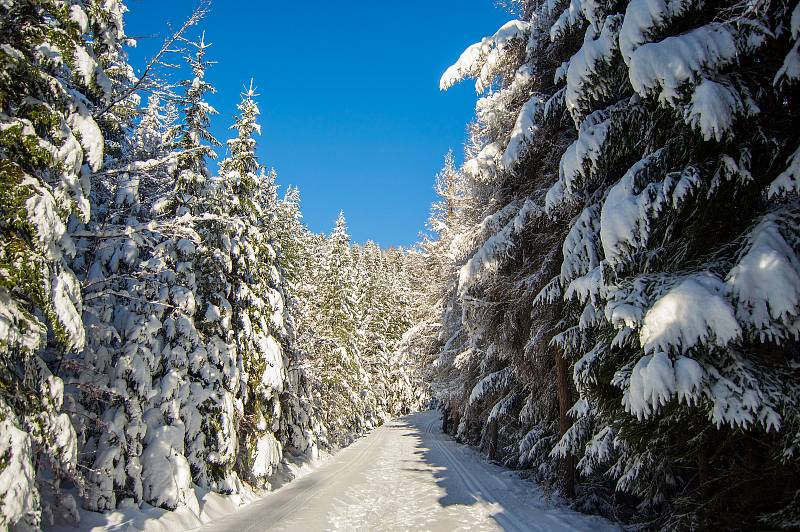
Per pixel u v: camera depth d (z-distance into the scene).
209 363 12.45
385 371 52.44
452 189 26.09
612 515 9.53
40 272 5.67
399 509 11.27
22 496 5.25
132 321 10.65
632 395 5.15
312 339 24.91
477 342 18.12
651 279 5.79
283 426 17.81
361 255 58.47
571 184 7.29
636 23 5.62
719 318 4.62
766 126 5.46
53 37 6.29
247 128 16.31
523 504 10.81
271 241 19.59
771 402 4.60
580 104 7.22
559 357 10.91
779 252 4.62
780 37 5.16
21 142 5.79
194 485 11.25
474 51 11.65
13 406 5.82
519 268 12.22
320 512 11.12
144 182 12.87
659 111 6.32
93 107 9.82
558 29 8.80
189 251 12.26
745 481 5.42
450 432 34.50
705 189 5.62
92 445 9.39
